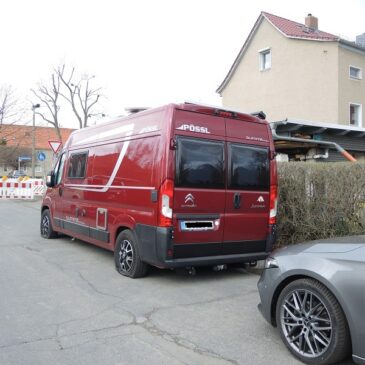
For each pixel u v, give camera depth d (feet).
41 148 224.12
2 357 12.14
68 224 28.53
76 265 23.76
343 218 24.17
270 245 21.83
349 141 51.49
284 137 38.70
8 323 14.79
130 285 19.83
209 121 19.86
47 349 12.69
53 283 20.01
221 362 12.03
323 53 81.71
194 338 13.67
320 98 82.02
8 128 144.97
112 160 22.90
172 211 18.62
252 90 95.20
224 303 17.37
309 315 12.04
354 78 83.46
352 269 11.17
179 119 18.95
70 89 134.10
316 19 95.25
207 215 19.63
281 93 88.89
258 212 21.40
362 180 23.62
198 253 19.54
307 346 12.09
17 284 19.77
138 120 21.02
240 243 20.84
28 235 34.17
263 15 91.45
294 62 86.38
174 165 18.66
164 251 18.51
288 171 25.76
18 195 73.97
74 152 28.30
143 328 14.47
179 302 17.42
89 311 16.12
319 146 46.39
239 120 20.92
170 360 12.08
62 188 29.53
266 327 14.70
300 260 12.51
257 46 94.12
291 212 25.79
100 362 11.89
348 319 11.00
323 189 24.50
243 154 20.88
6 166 212.02
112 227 22.62
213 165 19.81
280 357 12.38
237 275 22.25
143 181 19.88
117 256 21.95
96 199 24.53
